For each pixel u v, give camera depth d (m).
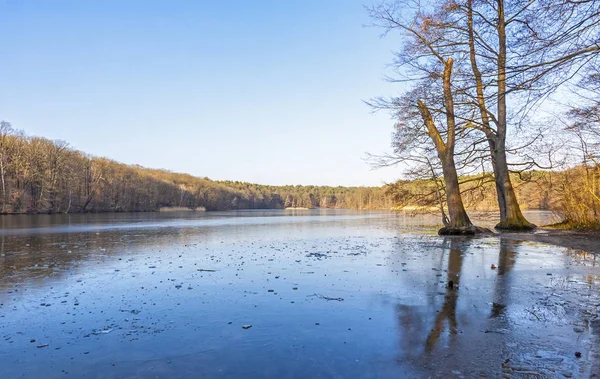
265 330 5.76
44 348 5.25
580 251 12.97
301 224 37.31
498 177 20.20
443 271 9.94
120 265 12.32
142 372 4.43
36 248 17.23
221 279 9.76
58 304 7.56
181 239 21.56
